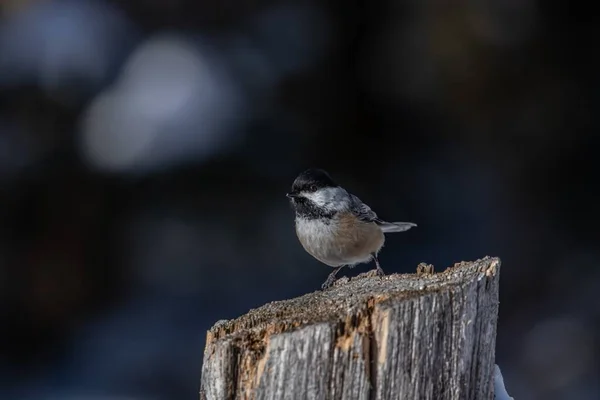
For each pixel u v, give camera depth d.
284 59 12.93
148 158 12.25
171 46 12.52
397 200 13.58
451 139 13.83
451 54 13.31
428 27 13.29
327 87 13.12
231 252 12.80
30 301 12.41
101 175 12.40
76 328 12.55
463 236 13.49
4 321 12.29
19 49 12.05
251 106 12.52
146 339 12.09
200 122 12.27
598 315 12.56
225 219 12.72
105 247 12.68
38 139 12.29
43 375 11.80
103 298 12.77
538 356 12.30
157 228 12.71
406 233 13.43
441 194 13.71
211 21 12.72
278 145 12.80
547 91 13.60
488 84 13.47
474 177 13.83
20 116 12.24
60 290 12.52
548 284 13.20
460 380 3.86
